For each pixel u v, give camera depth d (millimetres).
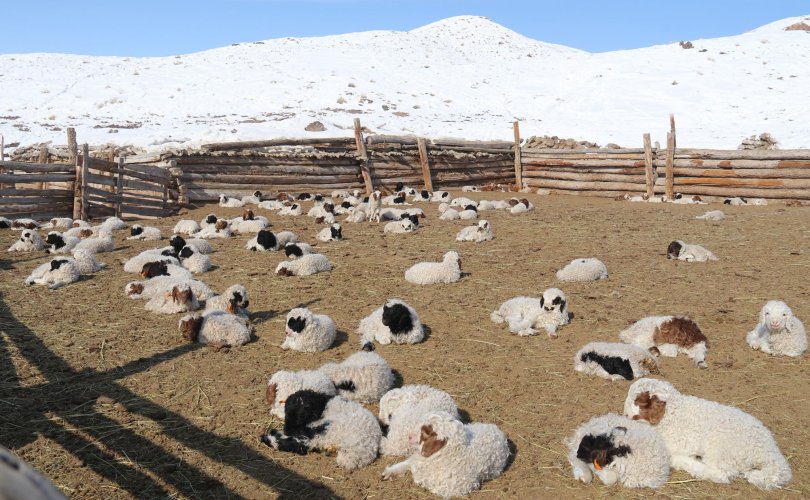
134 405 6043
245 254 12750
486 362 7156
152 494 4699
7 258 12242
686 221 16891
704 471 4926
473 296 9633
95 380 6578
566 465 5137
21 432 5504
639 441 4879
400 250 13078
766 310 7078
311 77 61844
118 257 12367
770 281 10297
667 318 7320
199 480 4879
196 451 5281
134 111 47781
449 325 8367
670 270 11117
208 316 7754
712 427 4980
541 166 25891
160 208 18906
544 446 5422
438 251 12969
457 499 4715
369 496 4738
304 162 23031
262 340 7828
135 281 9703
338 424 5215
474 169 27000
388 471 4957
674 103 51469
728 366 6973
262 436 5379
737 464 4855
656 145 23406
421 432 4809
